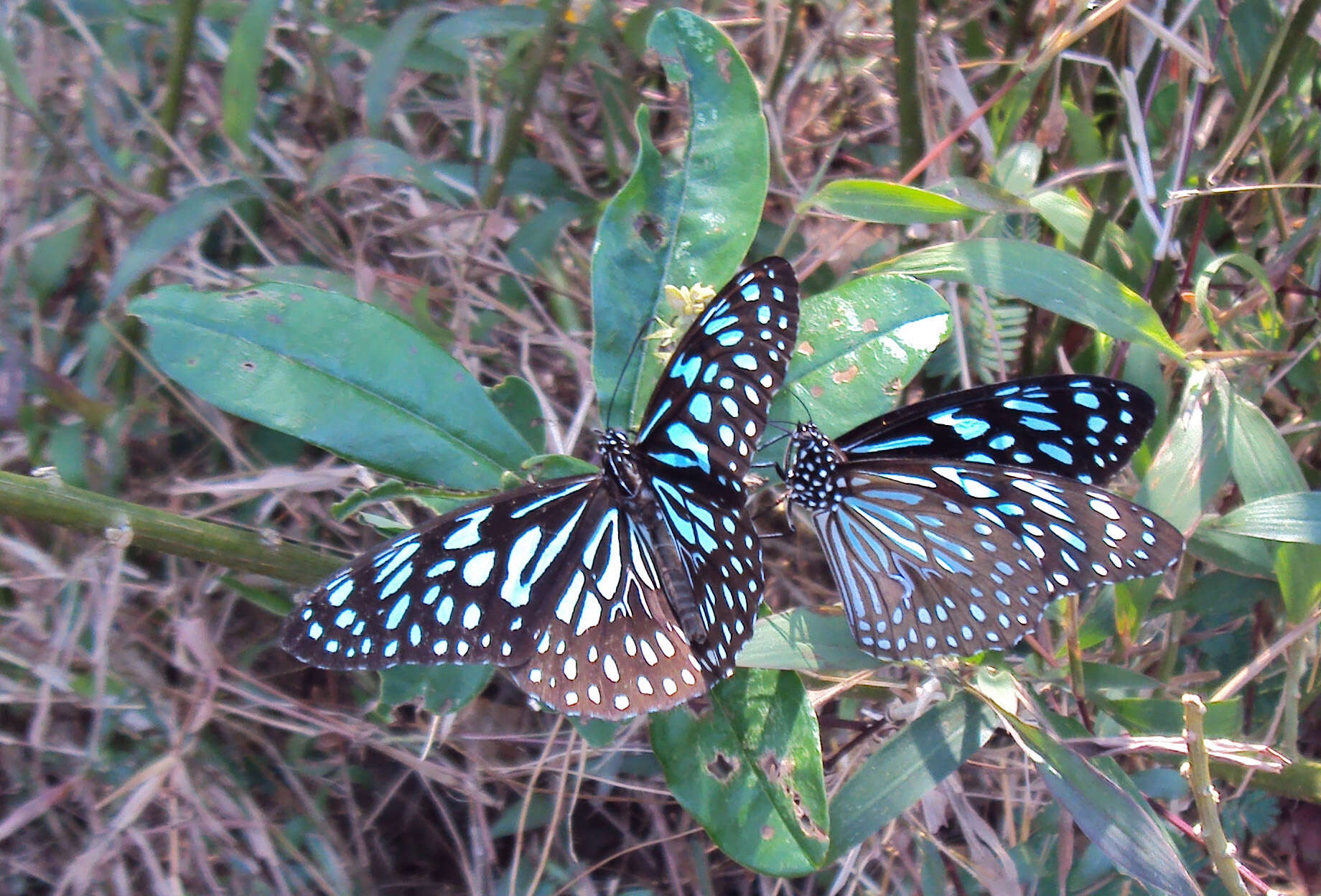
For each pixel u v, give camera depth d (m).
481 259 0.35
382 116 0.32
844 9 0.37
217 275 0.35
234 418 0.34
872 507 0.28
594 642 0.26
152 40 0.36
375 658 0.25
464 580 0.25
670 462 0.27
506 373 0.36
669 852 0.32
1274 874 0.31
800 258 0.35
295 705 0.32
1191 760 0.27
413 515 0.33
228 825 0.32
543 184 0.36
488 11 0.33
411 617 0.25
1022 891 0.31
